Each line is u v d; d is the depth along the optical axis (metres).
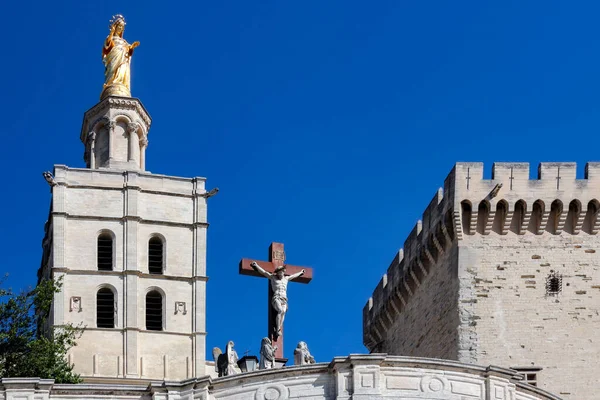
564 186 87.25
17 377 73.44
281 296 76.56
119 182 113.81
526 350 85.19
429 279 91.50
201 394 68.94
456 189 87.06
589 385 84.62
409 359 69.75
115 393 69.44
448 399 69.62
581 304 86.00
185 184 115.56
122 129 119.12
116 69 121.75
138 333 109.94
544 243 87.00
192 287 112.75
